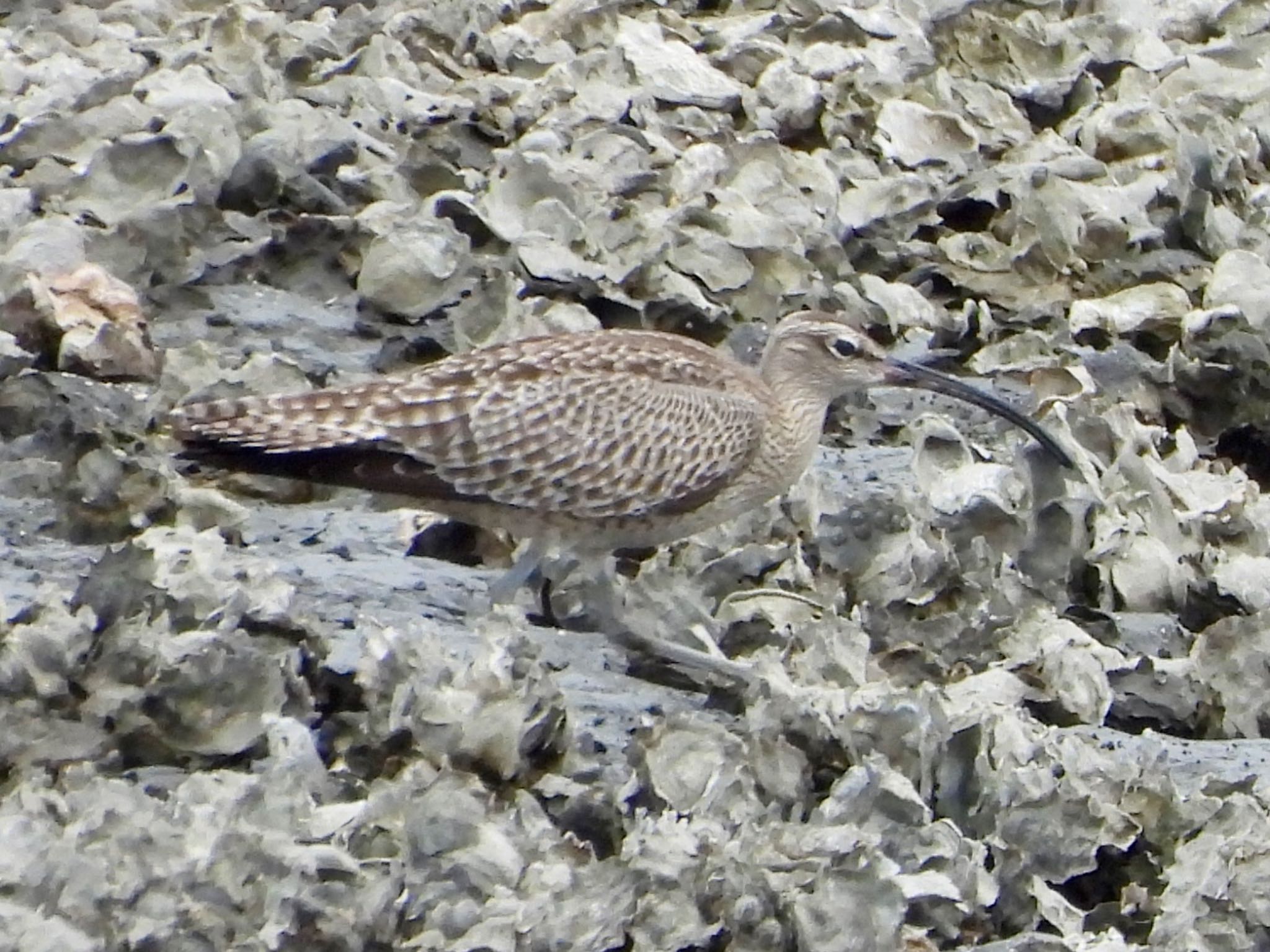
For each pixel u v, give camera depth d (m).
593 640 12.28
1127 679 12.69
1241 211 19.86
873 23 20.89
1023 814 10.44
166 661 9.62
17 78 17.19
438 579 12.42
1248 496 15.46
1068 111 21.22
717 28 20.75
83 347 14.11
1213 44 22.48
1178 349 17.61
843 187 18.83
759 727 10.44
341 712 10.09
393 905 8.52
